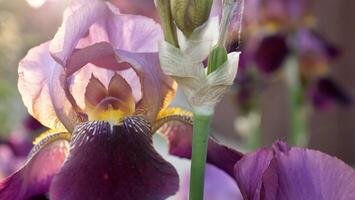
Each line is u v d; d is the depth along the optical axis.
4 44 1.55
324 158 0.29
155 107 0.33
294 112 0.97
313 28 1.02
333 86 1.00
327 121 1.57
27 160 0.33
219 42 0.30
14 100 1.51
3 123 1.44
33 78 0.34
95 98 0.33
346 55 1.50
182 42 0.30
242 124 1.05
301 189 0.28
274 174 0.28
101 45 0.32
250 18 0.96
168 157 0.93
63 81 0.33
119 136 0.32
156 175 0.31
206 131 0.31
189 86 0.30
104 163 0.31
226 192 0.70
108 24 0.33
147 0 0.78
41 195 0.34
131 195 0.30
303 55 0.97
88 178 0.30
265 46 0.95
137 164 0.31
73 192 0.30
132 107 0.33
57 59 0.31
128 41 0.34
